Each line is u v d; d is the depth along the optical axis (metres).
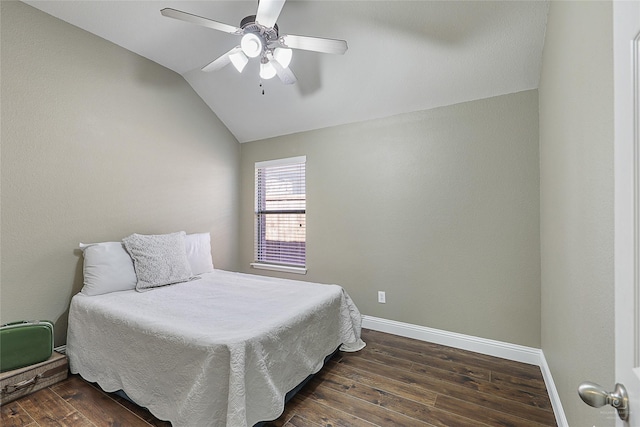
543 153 2.10
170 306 2.06
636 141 0.50
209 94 3.48
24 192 2.19
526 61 2.18
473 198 2.56
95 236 2.59
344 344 2.57
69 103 2.43
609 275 0.86
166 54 2.90
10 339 1.86
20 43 2.17
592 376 1.01
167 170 3.18
